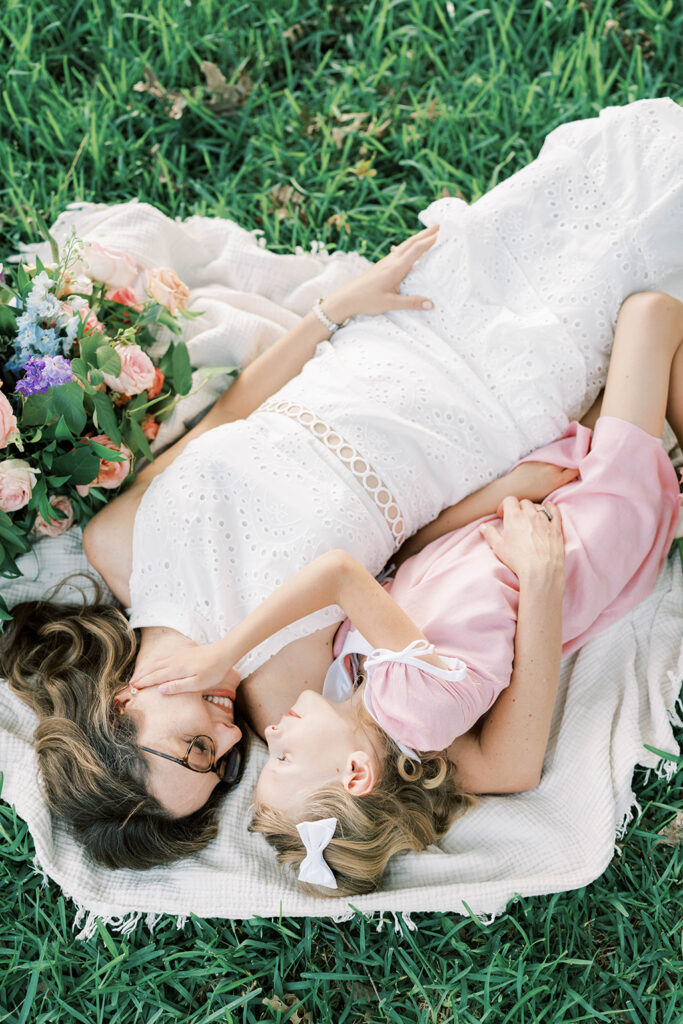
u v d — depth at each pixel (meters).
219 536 1.98
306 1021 1.99
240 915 1.96
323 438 2.03
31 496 1.92
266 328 2.38
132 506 2.08
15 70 2.65
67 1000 2.00
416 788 1.90
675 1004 2.00
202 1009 1.98
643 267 2.08
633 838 2.15
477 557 2.03
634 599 2.13
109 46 2.72
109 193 2.66
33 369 1.84
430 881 2.01
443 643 1.92
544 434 2.10
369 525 1.99
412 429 2.04
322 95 2.77
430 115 2.71
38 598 2.22
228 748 1.95
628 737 2.11
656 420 2.04
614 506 2.01
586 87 2.65
